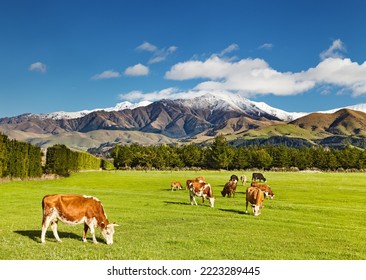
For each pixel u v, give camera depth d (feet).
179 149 527.81
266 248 59.06
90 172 382.01
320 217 95.50
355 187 199.82
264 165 498.69
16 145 210.18
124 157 527.40
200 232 70.49
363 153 523.29
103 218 58.80
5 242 57.21
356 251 59.67
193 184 116.06
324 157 526.57
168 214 95.04
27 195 136.67
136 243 59.67
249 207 114.62
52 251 52.29
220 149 470.39
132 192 158.92
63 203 57.62
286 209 109.40
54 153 272.72
